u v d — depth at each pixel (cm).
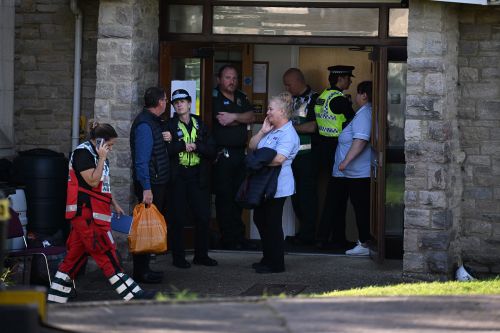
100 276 3194
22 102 3622
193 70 3512
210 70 3503
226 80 3512
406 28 3378
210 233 3597
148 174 3020
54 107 3612
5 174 3328
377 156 3344
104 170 2692
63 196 3309
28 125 3622
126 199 3297
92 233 2667
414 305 2311
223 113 3500
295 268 3306
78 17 3556
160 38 3516
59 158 3300
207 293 2920
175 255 3300
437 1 3086
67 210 2681
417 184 3133
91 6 3581
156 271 3203
